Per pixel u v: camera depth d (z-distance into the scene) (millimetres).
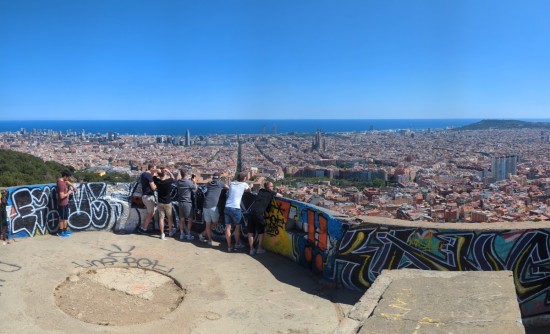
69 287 5055
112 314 4473
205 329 4207
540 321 4242
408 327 2742
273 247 6297
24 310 4398
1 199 6449
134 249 6316
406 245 4742
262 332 4176
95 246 6379
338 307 4688
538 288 4238
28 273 5289
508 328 2666
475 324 2734
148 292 5023
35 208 6723
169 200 6859
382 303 3100
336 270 5164
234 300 4809
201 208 6980
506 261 4336
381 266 4875
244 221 6605
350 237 5047
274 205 6266
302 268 5707
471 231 4445
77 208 7000
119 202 7184
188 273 5516
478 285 3332
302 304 4742
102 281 5250
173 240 6793
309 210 5625
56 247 6258
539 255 4242
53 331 4059
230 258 6059
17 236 6574
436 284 3400
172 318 4395
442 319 2822
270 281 5312
